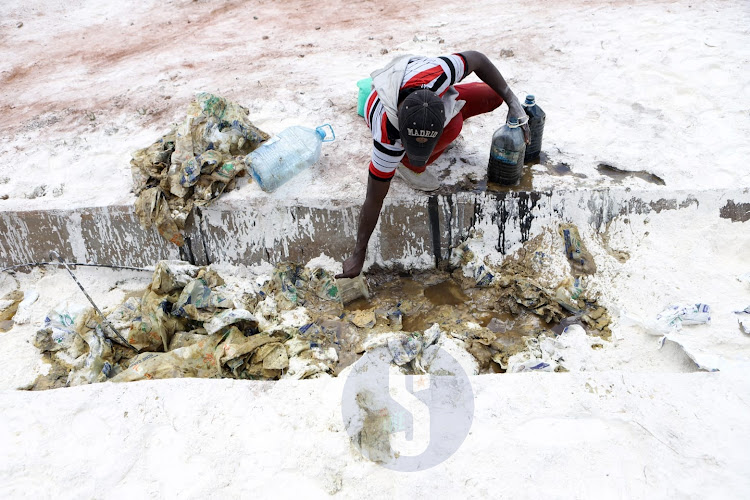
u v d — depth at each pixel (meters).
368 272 3.33
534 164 3.35
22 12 6.36
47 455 2.15
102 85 4.68
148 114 4.13
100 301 3.30
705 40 4.31
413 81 2.38
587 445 2.07
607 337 2.79
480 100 3.08
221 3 6.35
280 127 3.76
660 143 3.43
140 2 6.56
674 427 2.10
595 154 3.39
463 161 3.37
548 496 1.94
